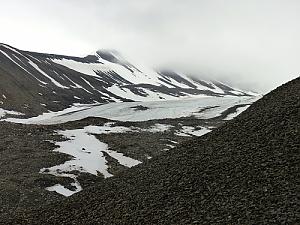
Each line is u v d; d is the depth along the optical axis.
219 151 29.56
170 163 32.22
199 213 22.48
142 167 35.28
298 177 21.62
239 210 21.03
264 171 23.64
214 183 25.05
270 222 19.08
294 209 19.30
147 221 24.16
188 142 36.16
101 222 26.66
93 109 129.88
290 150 24.55
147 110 123.62
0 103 122.38
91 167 56.44
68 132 75.31
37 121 114.69
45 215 31.66
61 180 49.81
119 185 32.62
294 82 37.94
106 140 71.75
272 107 32.84
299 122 27.47
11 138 67.31
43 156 58.69
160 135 79.94
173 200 25.42
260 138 28.14
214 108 122.25
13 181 48.19
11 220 32.69
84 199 32.44
